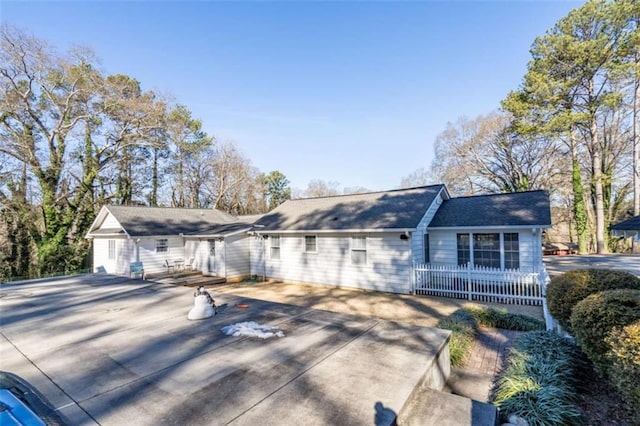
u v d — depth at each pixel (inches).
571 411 125.0
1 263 674.8
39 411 94.9
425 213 430.0
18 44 614.9
